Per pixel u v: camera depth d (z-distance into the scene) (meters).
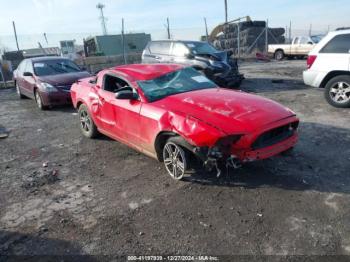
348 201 3.78
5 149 6.59
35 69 10.55
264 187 4.21
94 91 6.20
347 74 7.80
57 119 8.84
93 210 3.98
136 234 3.44
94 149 6.20
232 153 3.92
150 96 4.95
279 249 3.06
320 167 4.70
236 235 3.30
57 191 4.55
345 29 7.71
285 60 24.88
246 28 30.97
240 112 4.17
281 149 4.20
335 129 6.39
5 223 3.81
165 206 3.95
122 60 19.62
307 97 9.62
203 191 4.23
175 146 4.38
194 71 5.90
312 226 3.36
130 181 4.71
